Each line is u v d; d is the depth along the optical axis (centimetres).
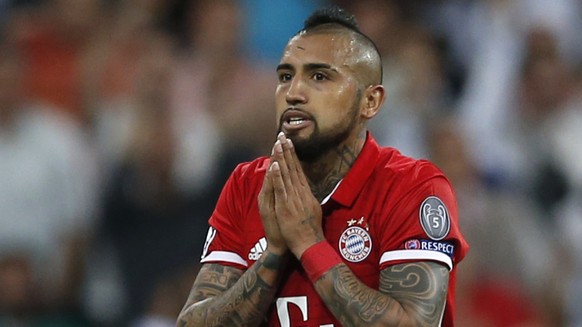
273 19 3956
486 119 3719
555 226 3503
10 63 3388
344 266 1572
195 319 1623
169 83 3478
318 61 1599
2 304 3175
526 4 3981
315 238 1587
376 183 1631
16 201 3300
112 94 3650
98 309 3312
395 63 3666
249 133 3488
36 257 3291
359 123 1642
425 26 3950
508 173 3575
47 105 3619
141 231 3338
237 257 1678
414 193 1614
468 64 3888
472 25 3959
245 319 1602
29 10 3897
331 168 1641
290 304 1620
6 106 3362
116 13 3891
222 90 3653
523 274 3325
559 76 3784
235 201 1695
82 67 3747
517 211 3384
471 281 3234
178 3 3922
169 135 3372
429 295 1561
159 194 3356
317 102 1594
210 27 3762
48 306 3247
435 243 1588
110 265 3347
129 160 3391
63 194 3375
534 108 3753
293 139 1600
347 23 1641
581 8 4100
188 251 3312
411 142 3450
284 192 1588
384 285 1579
